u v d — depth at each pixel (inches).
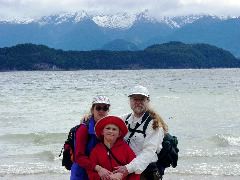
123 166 221.3
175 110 1248.2
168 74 5905.5
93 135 229.9
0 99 1752.0
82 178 235.8
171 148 244.1
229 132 815.7
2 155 608.1
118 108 1299.2
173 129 864.9
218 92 2031.3
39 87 2741.1
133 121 243.8
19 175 481.7
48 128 903.7
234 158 568.4
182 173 481.4
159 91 2159.2
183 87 2524.6
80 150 226.2
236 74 5659.5
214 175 472.4
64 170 505.0
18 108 1370.6
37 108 1364.4
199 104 1441.9
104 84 3063.5
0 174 485.7
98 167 220.4
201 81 3412.9
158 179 239.5
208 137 743.7
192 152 613.6
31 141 745.6
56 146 690.2
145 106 242.7
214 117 1067.9
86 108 1347.2
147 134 235.9
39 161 565.9
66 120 1047.6
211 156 582.9
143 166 225.3
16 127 925.8
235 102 1505.9
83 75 5915.4
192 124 940.6
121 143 227.9
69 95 1952.5
